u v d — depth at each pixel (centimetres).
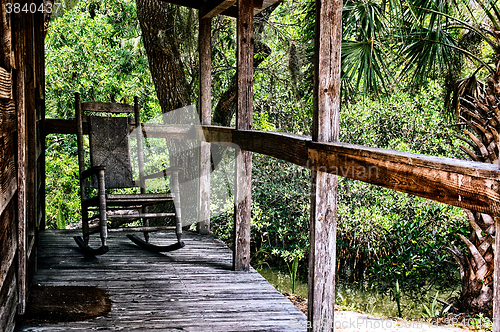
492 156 385
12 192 182
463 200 111
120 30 948
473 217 418
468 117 453
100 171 305
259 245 743
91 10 1004
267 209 671
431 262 555
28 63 254
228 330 209
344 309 362
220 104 560
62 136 924
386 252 629
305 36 614
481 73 654
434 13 443
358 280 645
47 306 226
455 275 558
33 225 263
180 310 232
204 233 411
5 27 168
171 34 489
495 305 99
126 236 395
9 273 182
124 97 944
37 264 299
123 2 920
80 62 906
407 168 131
